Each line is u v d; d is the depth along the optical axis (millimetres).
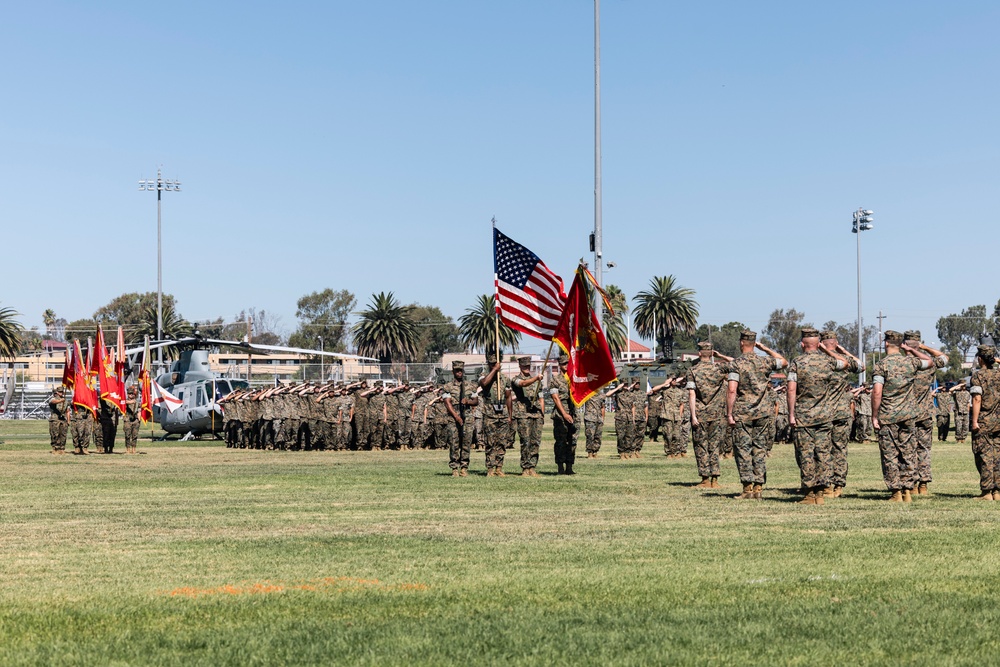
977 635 7984
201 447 42875
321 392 38375
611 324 130125
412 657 7574
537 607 9188
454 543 12938
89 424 37344
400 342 123250
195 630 8461
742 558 11578
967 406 39812
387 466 27906
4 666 7453
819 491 17203
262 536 13820
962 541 12617
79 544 13172
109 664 7484
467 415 24578
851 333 168125
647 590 9828
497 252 24766
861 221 83562
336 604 9352
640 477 23500
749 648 7727
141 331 153500
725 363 20812
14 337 114062
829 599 9352
